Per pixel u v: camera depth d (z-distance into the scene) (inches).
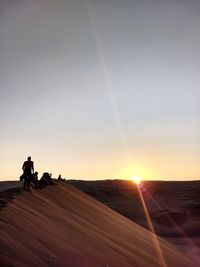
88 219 835.4
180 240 2046.0
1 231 440.1
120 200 4170.8
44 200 770.2
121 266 571.5
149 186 5017.2
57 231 574.2
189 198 4151.1
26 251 420.8
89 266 481.1
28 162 789.2
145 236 1005.8
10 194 669.9
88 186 5083.7
